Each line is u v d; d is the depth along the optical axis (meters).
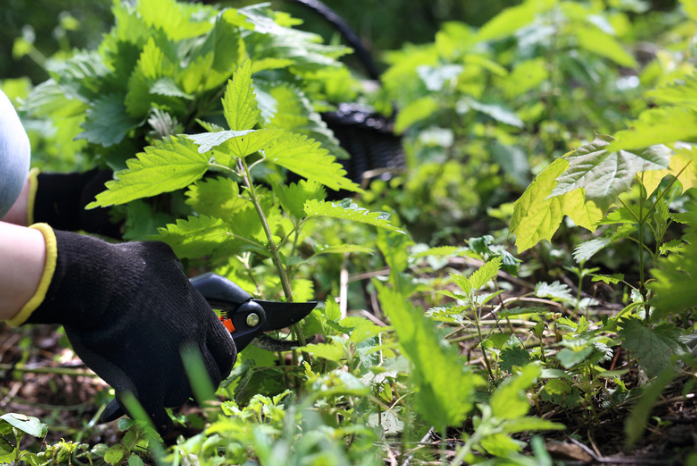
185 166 1.10
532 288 1.73
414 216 2.19
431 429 1.03
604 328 1.01
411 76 3.06
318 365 1.18
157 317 0.98
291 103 1.55
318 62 1.71
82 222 1.61
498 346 1.09
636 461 0.85
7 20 5.55
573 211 1.14
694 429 0.88
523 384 0.75
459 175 2.43
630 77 3.52
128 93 1.46
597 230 1.81
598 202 0.96
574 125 2.65
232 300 1.11
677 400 0.94
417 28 8.04
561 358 0.89
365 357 1.09
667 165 0.94
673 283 0.89
